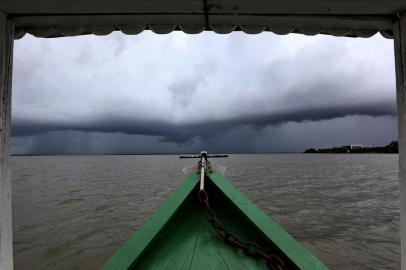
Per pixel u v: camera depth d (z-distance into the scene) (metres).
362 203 15.84
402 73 1.59
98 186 24.48
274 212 13.52
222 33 1.77
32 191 21.20
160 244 2.43
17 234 10.12
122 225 11.28
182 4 1.50
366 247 8.76
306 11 1.58
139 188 22.80
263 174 37.44
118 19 1.64
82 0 1.43
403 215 1.59
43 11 1.52
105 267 2.01
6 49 1.52
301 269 1.99
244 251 2.28
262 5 1.51
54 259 7.94
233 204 2.82
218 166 3.75
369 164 64.88
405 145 1.56
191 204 3.14
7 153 1.50
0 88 1.48
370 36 1.83
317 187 22.91
